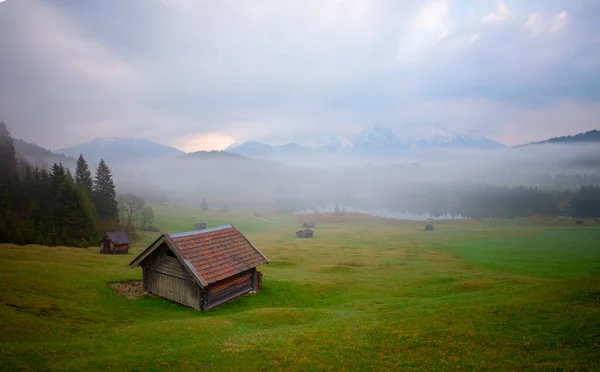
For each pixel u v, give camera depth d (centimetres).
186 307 3388
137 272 4434
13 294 2950
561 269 7119
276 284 4328
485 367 1838
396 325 2492
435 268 7556
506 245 12412
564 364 1812
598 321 2255
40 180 13588
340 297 4372
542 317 2447
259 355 2023
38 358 1878
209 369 1861
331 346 2144
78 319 2702
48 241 9156
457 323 2455
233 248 3934
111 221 12888
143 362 1895
